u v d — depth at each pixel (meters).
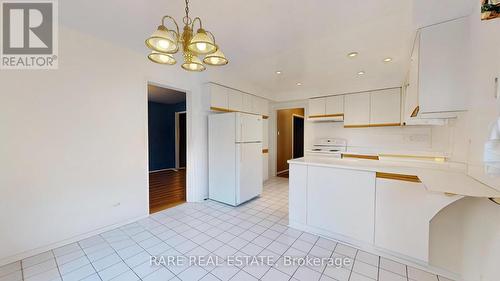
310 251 2.04
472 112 1.57
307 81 4.05
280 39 2.30
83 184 2.25
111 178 2.47
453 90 1.65
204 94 3.50
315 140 4.86
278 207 3.30
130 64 2.62
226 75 3.68
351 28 2.05
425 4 1.45
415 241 1.77
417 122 2.53
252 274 1.71
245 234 2.38
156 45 1.36
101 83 2.36
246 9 1.75
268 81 4.08
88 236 2.29
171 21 1.97
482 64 1.37
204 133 3.62
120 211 2.57
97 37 2.31
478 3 1.39
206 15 1.85
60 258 1.91
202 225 2.62
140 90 2.73
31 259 1.88
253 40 2.31
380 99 3.75
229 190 3.36
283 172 6.31
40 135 1.96
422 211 1.73
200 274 1.71
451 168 2.03
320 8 1.74
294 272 1.73
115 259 1.90
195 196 3.52
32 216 1.93
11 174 1.82
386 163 2.47
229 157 3.35
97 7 1.76
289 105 5.30
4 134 1.79
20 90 1.86
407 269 1.76
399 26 2.00
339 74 3.56
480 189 1.30
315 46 2.47
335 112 4.25
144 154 2.81
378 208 1.95
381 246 1.94
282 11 1.78
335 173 2.21
